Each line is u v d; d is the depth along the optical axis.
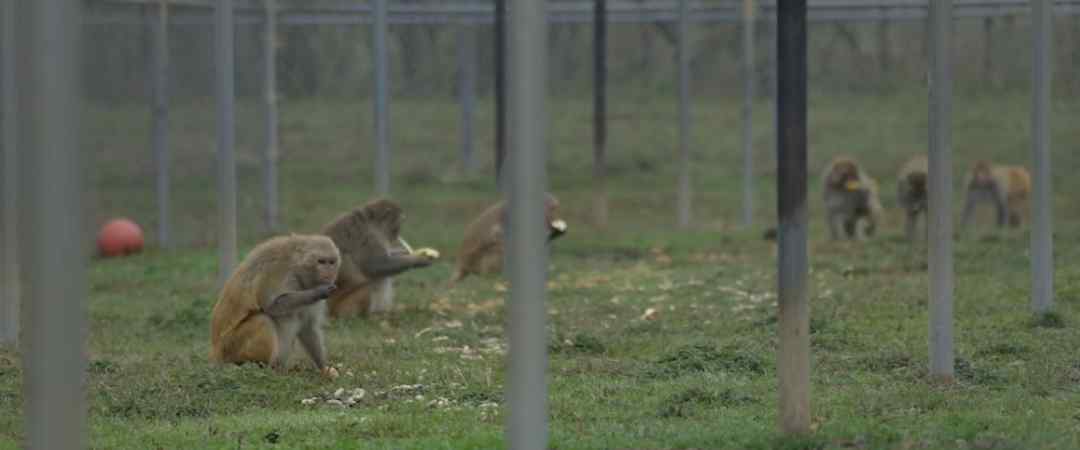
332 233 17.12
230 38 18.31
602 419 11.09
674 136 37.44
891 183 32.84
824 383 12.48
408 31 36.56
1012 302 16.84
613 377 13.16
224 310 13.32
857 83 37.38
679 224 27.86
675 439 9.91
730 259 23.25
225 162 18.45
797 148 9.42
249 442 10.42
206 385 12.52
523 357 7.96
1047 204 15.46
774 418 10.84
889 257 22.19
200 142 30.14
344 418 11.23
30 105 7.08
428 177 33.28
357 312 17.34
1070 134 32.25
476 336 15.77
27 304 7.17
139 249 24.78
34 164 7.09
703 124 38.19
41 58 7.04
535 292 7.95
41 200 7.09
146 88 28.17
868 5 24.81
